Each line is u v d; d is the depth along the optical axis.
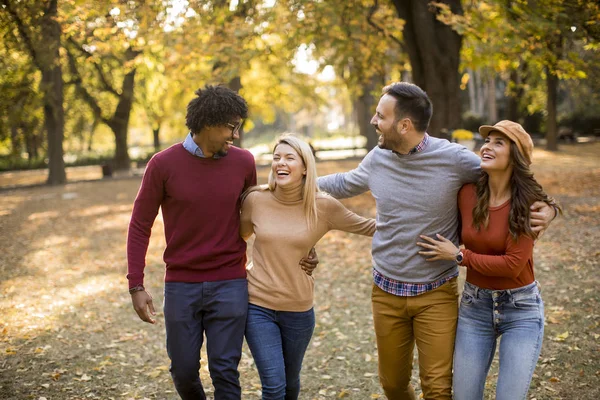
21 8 10.30
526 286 2.82
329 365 4.69
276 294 3.08
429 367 2.98
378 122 2.96
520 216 2.71
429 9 11.45
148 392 4.21
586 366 4.27
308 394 4.16
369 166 3.18
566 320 5.27
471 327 2.91
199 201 3.00
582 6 7.95
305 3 10.60
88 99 26.20
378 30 11.81
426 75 12.23
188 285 3.03
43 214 15.06
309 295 3.15
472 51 12.09
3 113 19.20
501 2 8.67
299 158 3.07
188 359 3.02
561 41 9.15
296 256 3.10
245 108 3.04
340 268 8.01
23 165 37.41
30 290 7.35
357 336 5.33
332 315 6.02
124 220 13.46
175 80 11.86
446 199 2.95
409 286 3.02
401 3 12.12
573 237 8.75
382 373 3.24
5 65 17.16
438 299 2.99
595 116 37.34
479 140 12.33
